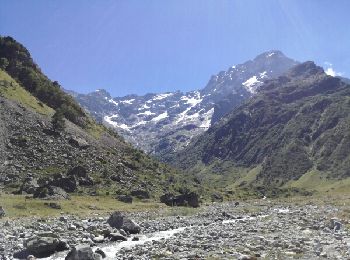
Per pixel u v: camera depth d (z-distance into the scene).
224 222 63.50
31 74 199.00
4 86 167.50
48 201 83.62
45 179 110.94
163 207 97.75
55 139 145.88
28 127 145.88
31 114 155.12
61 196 93.38
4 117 144.75
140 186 132.62
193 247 34.09
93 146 157.00
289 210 84.94
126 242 41.69
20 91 173.75
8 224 51.16
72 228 48.75
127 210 85.19
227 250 30.77
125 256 31.62
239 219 69.94
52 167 126.81
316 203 104.50
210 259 27.48
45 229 48.16
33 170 121.62
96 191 112.19
